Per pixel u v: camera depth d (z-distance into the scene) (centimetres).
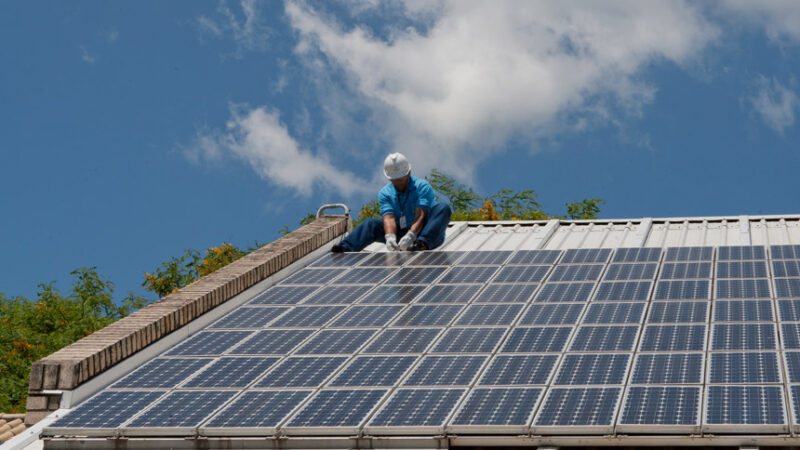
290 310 2444
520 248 3067
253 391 1938
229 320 2416
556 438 1670
